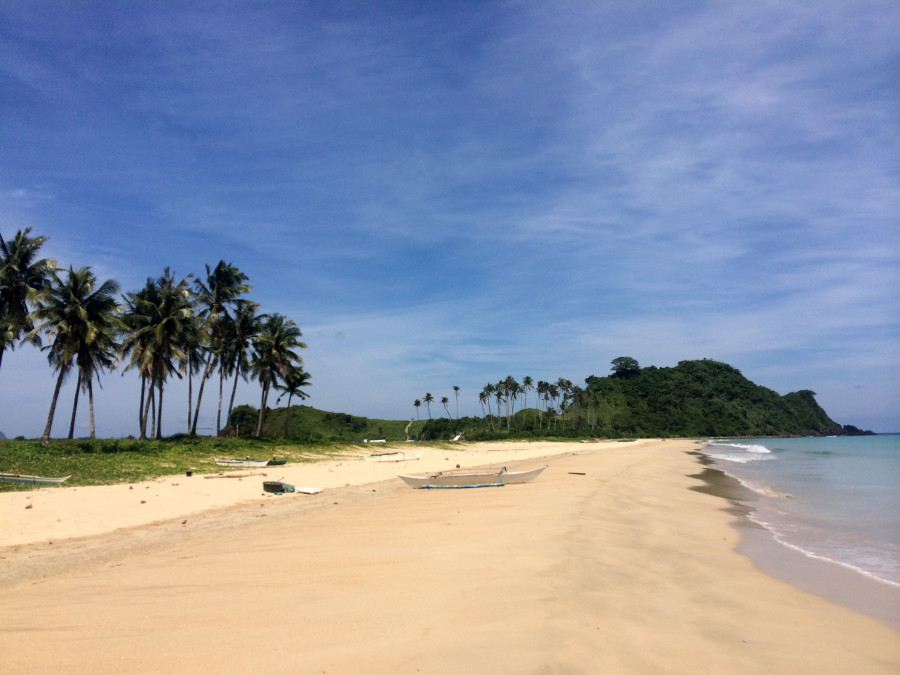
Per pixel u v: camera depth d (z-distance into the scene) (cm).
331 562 985
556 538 1117
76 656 564
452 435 11588
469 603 710
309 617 679
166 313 4422
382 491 2350
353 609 705
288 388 6159
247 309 5234
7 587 877
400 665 528
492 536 1167
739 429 16862
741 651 618
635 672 532
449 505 1778
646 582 864
